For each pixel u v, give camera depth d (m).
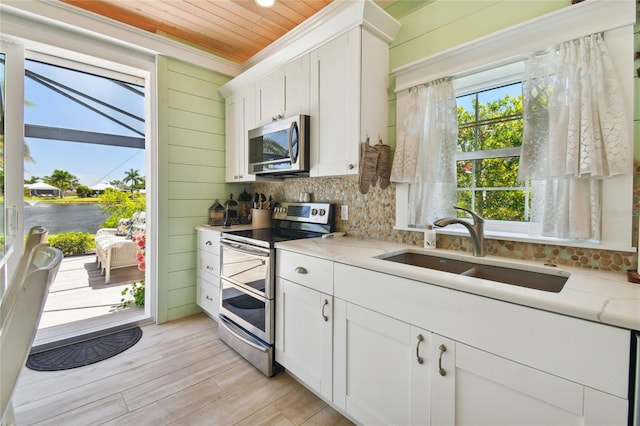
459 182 1.78
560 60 1.27
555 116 1.28
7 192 1.98
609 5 1.18
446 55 1.63
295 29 2.13
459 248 1.69
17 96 2.03
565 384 0.85
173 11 2.27
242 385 1.83
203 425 1.51
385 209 2.02
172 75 2.66
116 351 2.21
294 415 1.59
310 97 2.03
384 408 1.32
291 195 2.79
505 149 1.59
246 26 2.48
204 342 2.36
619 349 0.77
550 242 1.36
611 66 1.18
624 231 1.17
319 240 2.03
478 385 1.03
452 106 1.66
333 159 1.88
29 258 0.88
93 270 4.46
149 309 2.71
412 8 1.88
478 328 1.02
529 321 0.91
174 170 2.71
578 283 1.05
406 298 1.23
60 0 2.14
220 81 3.00
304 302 1.71
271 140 2.28
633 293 0.94
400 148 1.83
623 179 1.17
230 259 2.31
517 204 1.57
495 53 1.47
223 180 3.07
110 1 2.16
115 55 2.39
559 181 1.30
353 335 1.44
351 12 1.72
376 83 1.86
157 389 1.78
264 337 1.94
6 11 1.94
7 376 0.52
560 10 1.26
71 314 2.82
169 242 2.71
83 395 1.72
